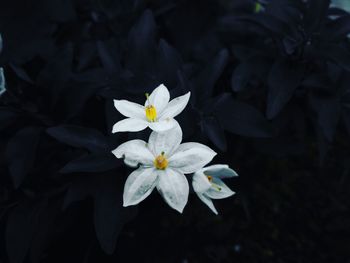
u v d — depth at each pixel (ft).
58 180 0.60
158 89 0.50
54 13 0.73
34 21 0.72
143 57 0.62
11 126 0.62
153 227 0.70
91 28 0.78
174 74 0.57
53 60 0.59
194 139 0.54
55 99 0.59
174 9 0.82
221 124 0.56
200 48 0.81
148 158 0.46
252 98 0.76
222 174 0.49
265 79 0.65
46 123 0.59
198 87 0.59
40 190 0.60
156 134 0.47
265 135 0.55
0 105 0.59
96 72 0.62
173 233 0.81
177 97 0.50
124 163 0.49
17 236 0.55
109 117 0.54
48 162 0.62
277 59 0.63
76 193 0.52
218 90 0.75
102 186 0.52
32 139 0.56
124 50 0.72
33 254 0.57
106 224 0.51
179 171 0.46
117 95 0.56
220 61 0.60
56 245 0.68
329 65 0.65
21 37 0.70
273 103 0.59
